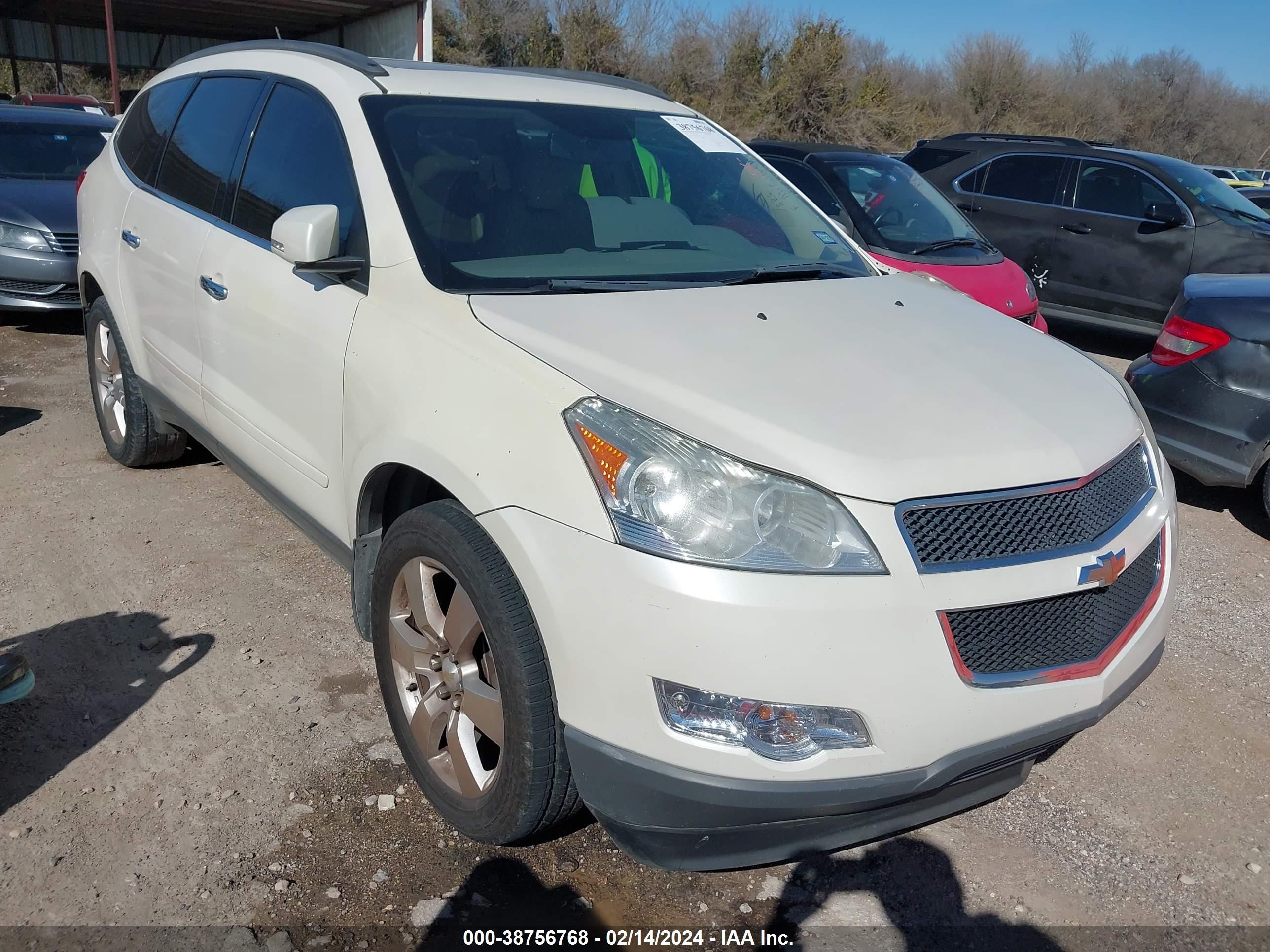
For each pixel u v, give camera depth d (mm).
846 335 2600
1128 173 8695
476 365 2369
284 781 2719
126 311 4297
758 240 3352
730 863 2170
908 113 36688
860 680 1963
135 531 4172
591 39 33750
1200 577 4441
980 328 2885
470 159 3045
